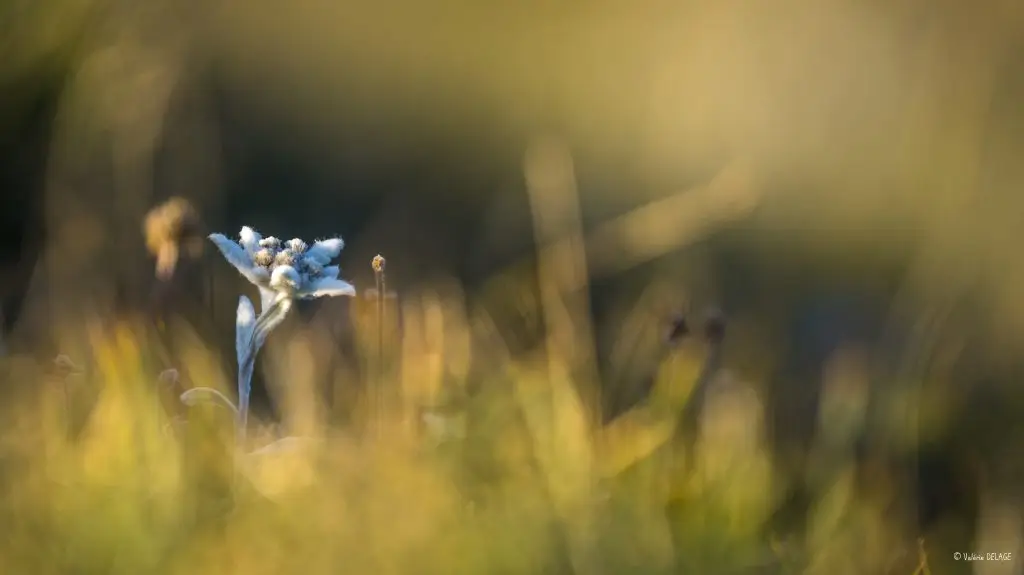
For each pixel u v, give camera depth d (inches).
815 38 193.9
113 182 70.3
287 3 171.6
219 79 140.4
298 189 121.6
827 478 54.1
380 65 170.7
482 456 52.3
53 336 56.0
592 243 90.7
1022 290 121.6
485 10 197.8
